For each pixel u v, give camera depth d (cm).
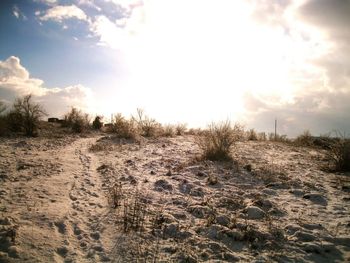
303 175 856
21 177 803
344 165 916
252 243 457
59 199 640
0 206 578
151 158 1089
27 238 448
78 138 1727
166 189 708
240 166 940
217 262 406
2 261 386
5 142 1399
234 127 1093
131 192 680
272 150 1367
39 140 1548
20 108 1761
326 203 627
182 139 1706
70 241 457
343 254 425
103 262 402
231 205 606
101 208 587
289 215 564
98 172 898
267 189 709
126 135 1711
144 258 412
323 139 1706
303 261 409
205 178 800
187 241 459
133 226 500
